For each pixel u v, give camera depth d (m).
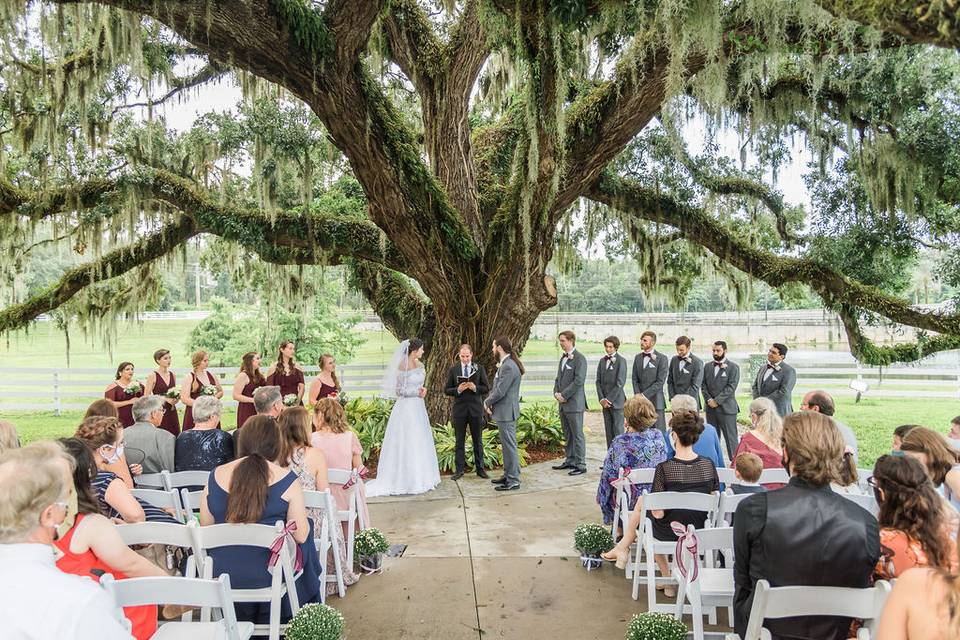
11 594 1.56
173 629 2.93
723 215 11.84
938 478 3.66
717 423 8.80
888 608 1.72
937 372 15.14
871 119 8.54
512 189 8.46
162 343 31.59
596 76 9.28
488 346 9.37
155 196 9.24
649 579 3.90
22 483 1.68
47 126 8.49
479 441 8.23
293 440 4.59
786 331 25.50
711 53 5.35
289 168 9.30
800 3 5.05
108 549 2.67
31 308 11.19
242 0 5.84
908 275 10.89
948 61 7.56
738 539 2.69
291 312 17.25
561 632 4.07
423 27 9.32
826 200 10.13
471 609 4.42
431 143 9.77
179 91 9.64
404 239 8.65
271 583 3.53
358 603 4.53
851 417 13.48
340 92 6.99
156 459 5.02
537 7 5.89
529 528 6.18
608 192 10.27
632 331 28.95
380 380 15.60
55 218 9.81
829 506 2.54
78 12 6.84
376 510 6.84
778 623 2.58
